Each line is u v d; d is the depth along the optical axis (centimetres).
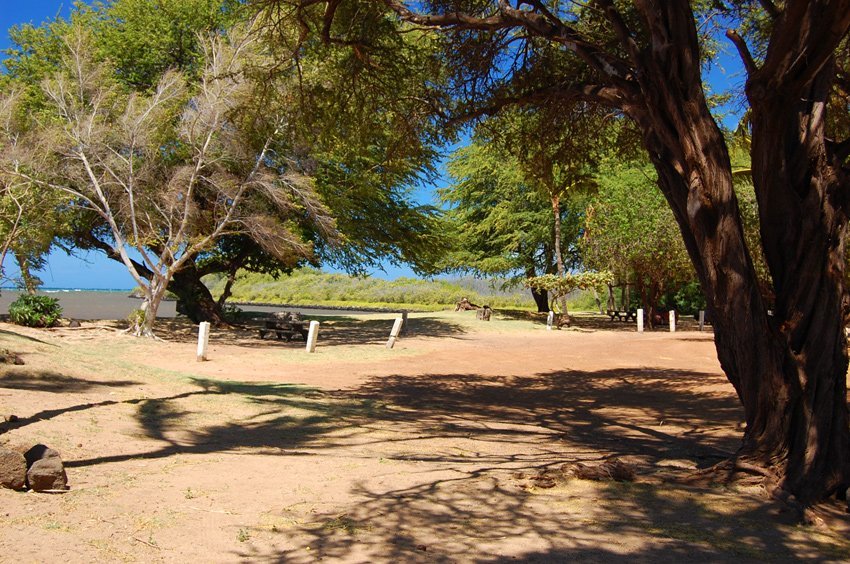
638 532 474
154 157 2306
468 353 2166
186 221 2280
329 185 2731
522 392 1413
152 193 2319
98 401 917
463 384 1507
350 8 1014
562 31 786
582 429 991
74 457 635
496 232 4328
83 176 2328
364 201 3002
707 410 1173
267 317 3741
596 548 439
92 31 2719
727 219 623
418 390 1395
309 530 461
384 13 1030
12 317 2328
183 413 926
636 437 923
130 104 2242
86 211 2575
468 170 4288
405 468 670
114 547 409
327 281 7175
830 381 596
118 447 696
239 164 2328
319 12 1048
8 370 1030
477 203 4528
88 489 530
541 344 2548
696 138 636
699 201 633
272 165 2441
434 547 432
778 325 616
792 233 620
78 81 2306
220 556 406
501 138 1230
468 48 1070
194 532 447
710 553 437
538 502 545
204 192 2488
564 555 423
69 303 5775
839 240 611
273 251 2406
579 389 1460
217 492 550
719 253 625
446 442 848
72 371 1123
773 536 478
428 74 1118
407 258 3403
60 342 1883
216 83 2156
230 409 993
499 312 4312
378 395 1303
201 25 2738
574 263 4338
